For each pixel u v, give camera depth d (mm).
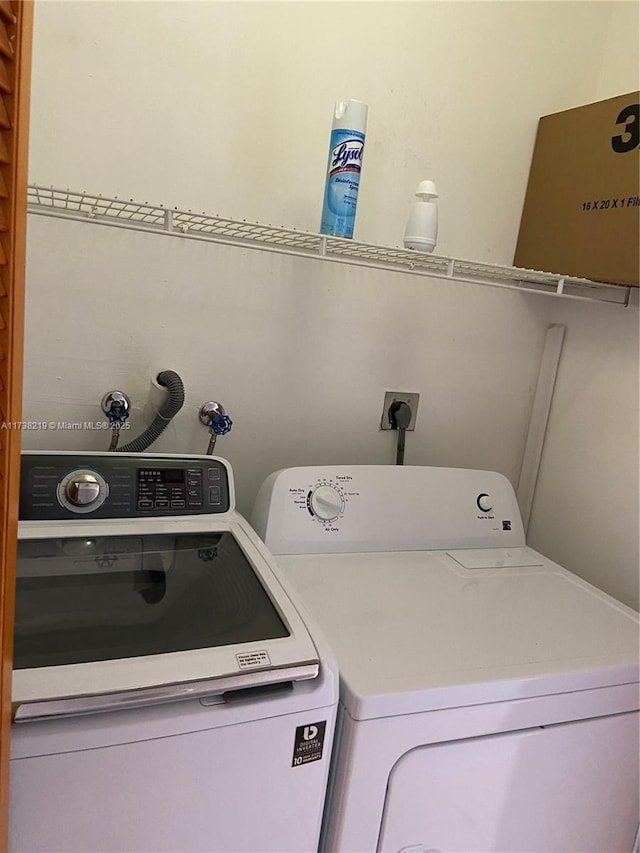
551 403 1765
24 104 507
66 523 1081
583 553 1650
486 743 940
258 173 1349
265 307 1440
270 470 1548
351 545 1327
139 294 1324
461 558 1381
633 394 1514
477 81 1502
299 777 837
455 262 1425
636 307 1503
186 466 1212
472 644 1017
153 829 764
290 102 1341
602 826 1102
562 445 1726
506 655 996
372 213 1473
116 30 1182
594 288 1614
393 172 1470
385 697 853
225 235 1355
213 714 760
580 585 1308
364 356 1571
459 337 1672
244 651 804
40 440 1316
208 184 1315
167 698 734
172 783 759
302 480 1314
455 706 902
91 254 1270
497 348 1726
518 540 1503
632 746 1072
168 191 1287
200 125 1280
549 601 1215
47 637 815
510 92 1545
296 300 1467
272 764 813
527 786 997
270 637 849
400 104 1438
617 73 1590
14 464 567
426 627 1056
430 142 1490
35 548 1036
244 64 1285
